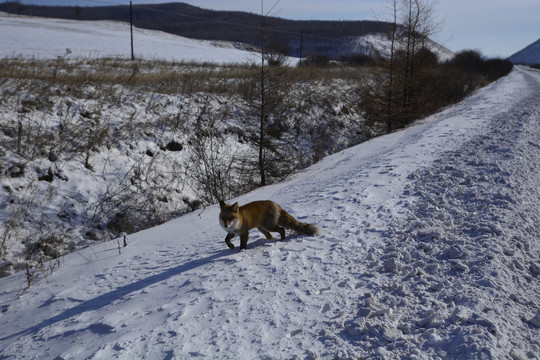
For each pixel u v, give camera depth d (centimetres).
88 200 1120
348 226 673
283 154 1455
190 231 863
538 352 358
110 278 640
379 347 356
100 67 2325
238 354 362
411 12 2252
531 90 3316
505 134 1319
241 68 2903
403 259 536
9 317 564
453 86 3312
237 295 470
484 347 339
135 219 1127
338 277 495
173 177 1314
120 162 1278
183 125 1574
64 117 1338
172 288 529
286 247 614
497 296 436
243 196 1139
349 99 2664
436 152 1164
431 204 735
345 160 1448
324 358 348
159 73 2283
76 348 417
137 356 375
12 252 908
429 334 368
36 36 5078
